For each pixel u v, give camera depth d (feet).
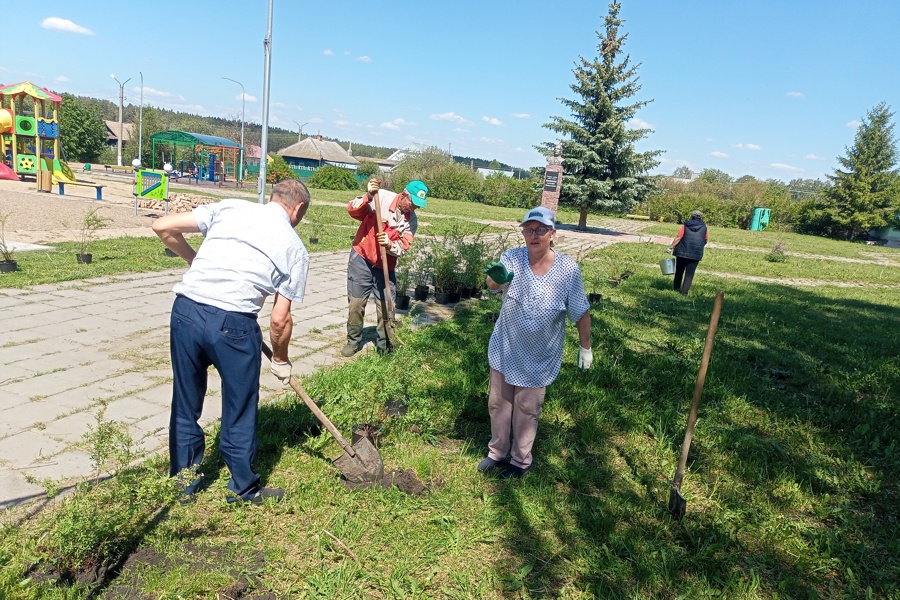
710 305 33.14
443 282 28.91
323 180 137.59
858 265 69.36
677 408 16.74
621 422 15.48
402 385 14.96
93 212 32.58
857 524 11.72
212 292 9.76
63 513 8.61
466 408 15.28
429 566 9.57
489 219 88.84
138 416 13.69
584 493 12.16
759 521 11.55
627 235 85.51
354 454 11.63
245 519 10.22
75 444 12.09
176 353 9.95
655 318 28.22
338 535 9.97
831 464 14.25
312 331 21.98
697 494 12.42
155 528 9.50
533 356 11.69
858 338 27.89
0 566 8.03
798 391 19.52
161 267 29.94
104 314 21.30
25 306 21.40
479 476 12.36
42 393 14.34
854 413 17.47
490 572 9.53
